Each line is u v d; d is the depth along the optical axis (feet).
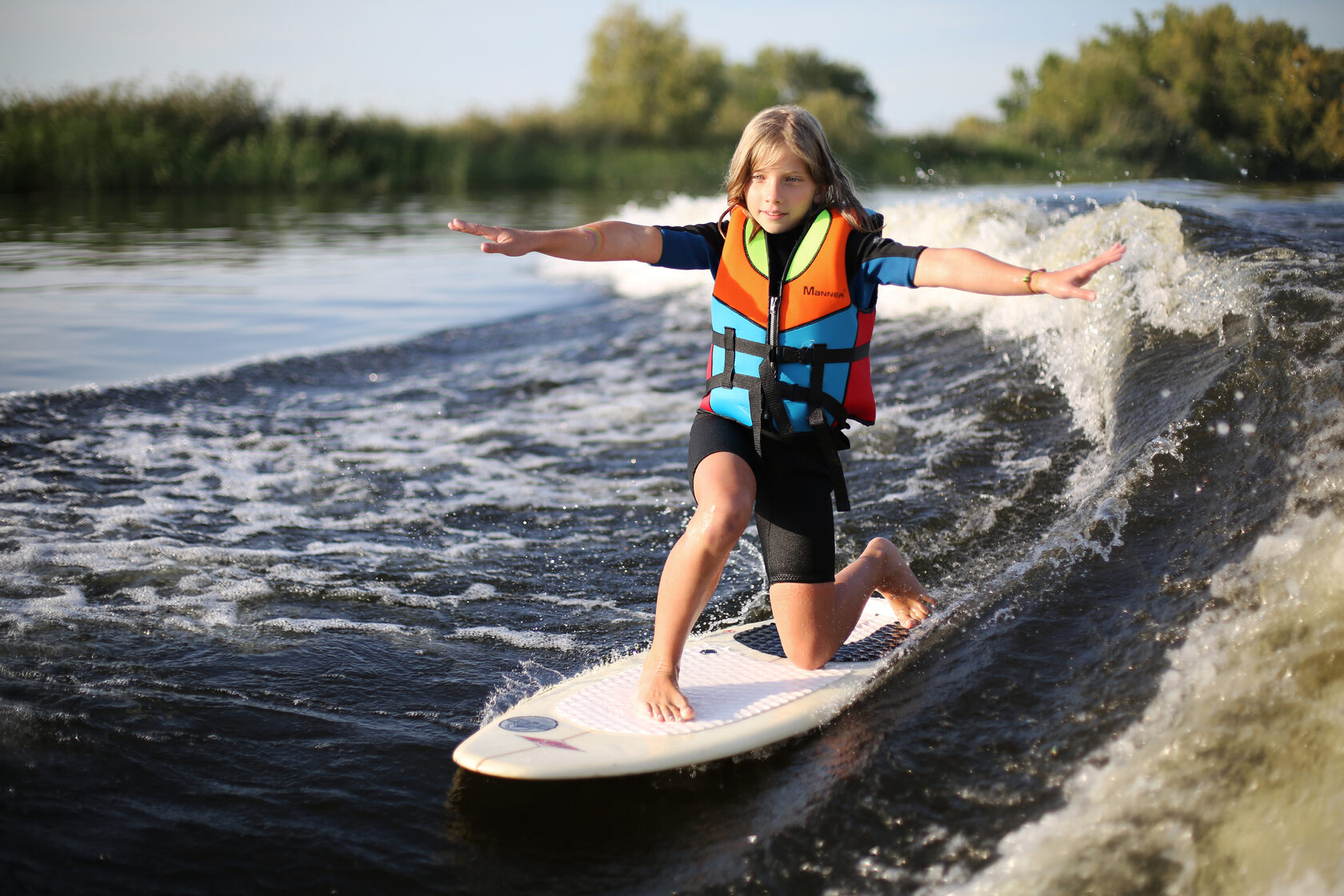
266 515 13.39
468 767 7.13
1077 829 6.17
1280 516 8.48
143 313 28.14
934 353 19.22
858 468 14.25
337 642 9.79
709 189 94.58
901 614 9.59
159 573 11.30
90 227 50.85
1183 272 14.97
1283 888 5.39
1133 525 9.58
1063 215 23.72
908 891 6.03
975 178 71.51
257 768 7.57
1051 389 15.52
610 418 18.35
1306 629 6.89
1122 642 7.91
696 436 8.39
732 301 8.41
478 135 103.55
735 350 8.38
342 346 24.12
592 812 7.02
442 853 6.64
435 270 38.73
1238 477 9.55
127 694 8.54
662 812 6.99
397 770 7.59
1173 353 13.16
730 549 7.79
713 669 8.70
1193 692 6.92
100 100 81.51
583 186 99.09
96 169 75.56
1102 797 6.35
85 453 15.70
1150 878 5.71
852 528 12.07
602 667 8.76
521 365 22.50
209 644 9.63
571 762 7.13
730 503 7.70
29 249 41.39
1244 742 6.28
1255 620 7.31
